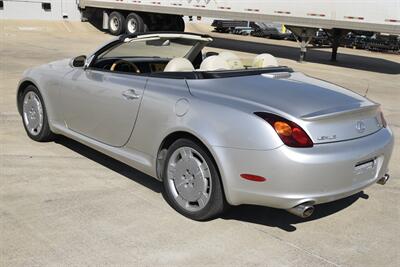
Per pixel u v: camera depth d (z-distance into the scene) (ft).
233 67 15.17
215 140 11.00
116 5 68.13
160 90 12.55
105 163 15.81
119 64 15.79
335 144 10.92
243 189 10.85
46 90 16.49
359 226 12.23
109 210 12.37
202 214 11.73
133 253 10.33
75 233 11.07
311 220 12.46
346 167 10.82
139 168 13.38
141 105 12.84
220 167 11.00
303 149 10.39
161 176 12.91
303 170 10.28
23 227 11.22
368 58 62.54
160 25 69.62
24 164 15.31
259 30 87.92
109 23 70.85
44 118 16.96
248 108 10.94
